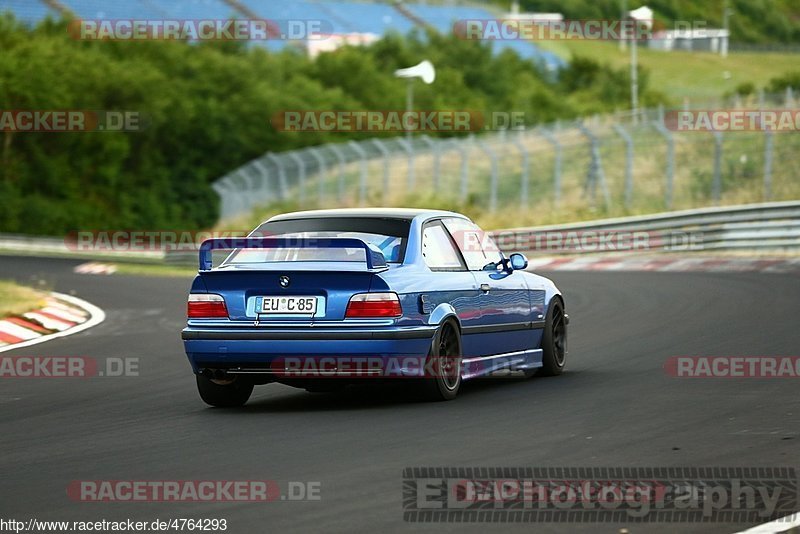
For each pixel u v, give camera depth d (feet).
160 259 416.87
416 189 471.62
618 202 393.70
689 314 164.55
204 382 98.68
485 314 103.60
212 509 59.52
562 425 83.20
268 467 70.44
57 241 622.13
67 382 118.42
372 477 66.49
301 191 465.06
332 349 92.53
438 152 406.62
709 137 432.66
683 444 74.84
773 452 71.56
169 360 135.03
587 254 314.55
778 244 273.33
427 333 94.84
